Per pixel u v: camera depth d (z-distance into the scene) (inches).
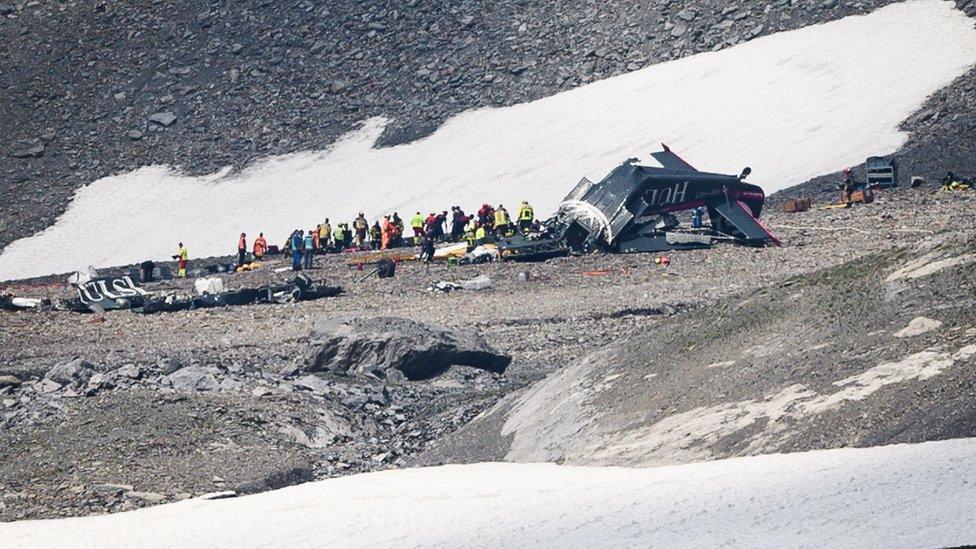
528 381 4065.0
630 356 2918.3
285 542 1840.6
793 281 2886.3
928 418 2050.9
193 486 2765.7
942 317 2396.7
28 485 2790.4
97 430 3184.1
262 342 4901.6
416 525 1862.7
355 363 4163.4
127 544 1935.3
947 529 1467.8
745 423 2319.1
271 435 3238.2
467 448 2987.2
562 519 1790.1
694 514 1715.1
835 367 2383.1
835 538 1502.2
